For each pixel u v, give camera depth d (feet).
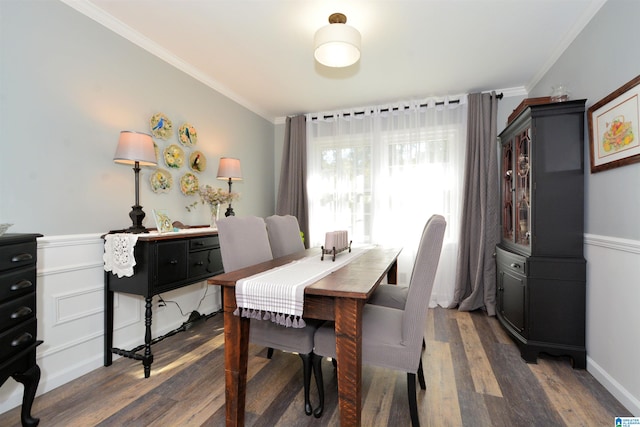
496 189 10.37
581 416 4.99
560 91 7.23
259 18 6.88
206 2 6.34
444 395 5.58
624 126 5.36
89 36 6.48
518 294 7.42
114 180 7.01
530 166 7.10
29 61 5.51
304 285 4.21
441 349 7.51
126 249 6.20
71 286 6.11
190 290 9.25
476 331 8.69
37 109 5.63
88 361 6.37
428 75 9.64
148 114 7.84
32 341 4.58
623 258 5.46
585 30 6.72
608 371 5.81
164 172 8.29
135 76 7.50
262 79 9.98
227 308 4.66
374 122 12.27
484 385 5.91
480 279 10.28
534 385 5.91
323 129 13.16
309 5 6.43
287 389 5.84
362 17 6.79
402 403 5.37
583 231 6.70
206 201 9.10
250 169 12.31
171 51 8.29
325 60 6.76
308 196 13.10
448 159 11.34
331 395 5.65
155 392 5.67
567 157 6.77
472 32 7.34
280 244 7.83
